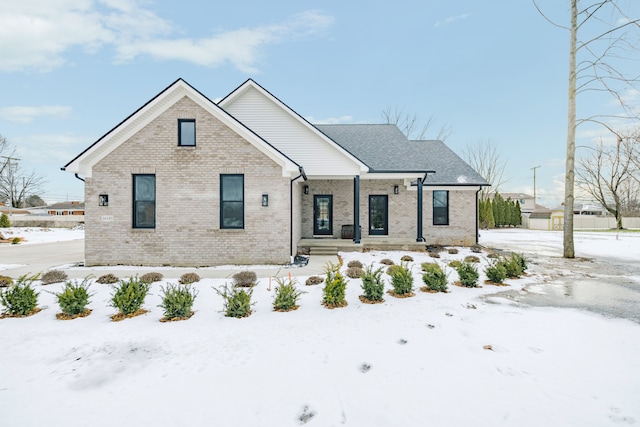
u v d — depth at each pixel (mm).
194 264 11320
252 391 3584
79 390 3639
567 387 3631
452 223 16859
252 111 13852
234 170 11359
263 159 11414
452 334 5145
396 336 5070
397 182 16406
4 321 5773
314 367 4109
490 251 15047
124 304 5961
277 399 3432
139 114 11086
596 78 13273
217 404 3354
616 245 18469
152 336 5137
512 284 8508
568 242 13562
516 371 3990
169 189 11289
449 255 13844
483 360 4273
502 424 3014
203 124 11328
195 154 11320
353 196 16250
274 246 11445
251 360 4316
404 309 6387
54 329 5418
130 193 11234
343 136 18219
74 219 45125
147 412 3234
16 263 11867
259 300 7016
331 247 13875
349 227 15789
